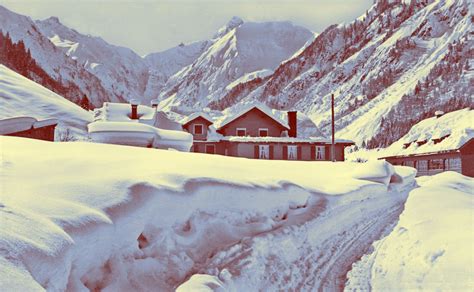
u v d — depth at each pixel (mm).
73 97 196125
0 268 3830
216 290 6559
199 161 12531
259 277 7809
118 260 6137
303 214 11984
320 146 50531
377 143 158625
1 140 12609
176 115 58844
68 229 5359
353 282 8742
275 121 51156
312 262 9750
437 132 71750
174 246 7230
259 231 9258
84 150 12328
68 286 5074
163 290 6320
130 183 7297
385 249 11414
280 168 18141
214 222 8461
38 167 8234
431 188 21219
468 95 170500
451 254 9234
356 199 16391
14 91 66688
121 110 50031
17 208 5184
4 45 185625
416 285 7984
